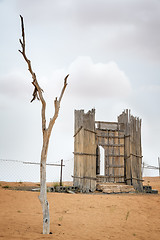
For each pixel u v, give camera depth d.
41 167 5.96
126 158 17.19
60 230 6.39
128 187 16.09
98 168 17.05
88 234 6.20
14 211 8.41
